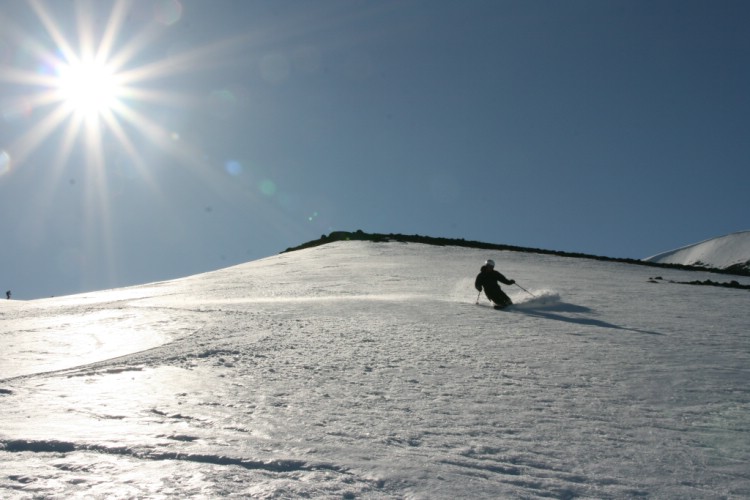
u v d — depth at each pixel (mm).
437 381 6879
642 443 4762
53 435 4348
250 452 4062
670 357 8453
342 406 5691
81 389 6340
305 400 5902
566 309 14453
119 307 16734
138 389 6328
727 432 5098
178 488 3324
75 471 3578
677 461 4348
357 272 26312
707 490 3812
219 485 3387
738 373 7453
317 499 3258
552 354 8609
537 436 4859
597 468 4145
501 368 7645
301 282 23047
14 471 3547
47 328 12547
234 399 5898
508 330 10930
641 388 6645
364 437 4656
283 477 3598
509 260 33438
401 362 7992
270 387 6488
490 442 4648
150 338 10445
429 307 14617
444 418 5332
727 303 16266
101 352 9297
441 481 3648
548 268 29109
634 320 12562
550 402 5996
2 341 10703
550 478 3896
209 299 18219
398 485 3555
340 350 8891
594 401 6066
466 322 12000
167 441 4246
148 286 27422
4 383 6789
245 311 13969
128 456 3916
